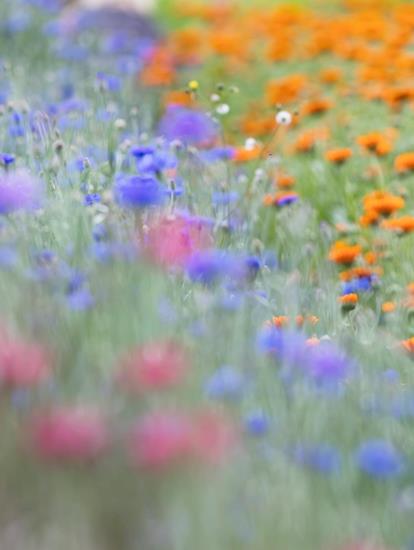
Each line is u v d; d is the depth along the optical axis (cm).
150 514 361
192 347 479
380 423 481
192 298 550
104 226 601
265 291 673
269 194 874
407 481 446
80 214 618
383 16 1748
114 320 460
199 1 2000
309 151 1004
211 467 354
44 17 1623
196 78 1463
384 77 1233
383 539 409
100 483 358
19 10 1611
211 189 821
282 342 503
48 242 605
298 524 380
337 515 399
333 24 1560
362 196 961
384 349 584
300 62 1479
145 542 360
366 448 429
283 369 481
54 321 458
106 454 353
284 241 821
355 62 1430
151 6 1925
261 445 428
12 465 366
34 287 491
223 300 532
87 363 432
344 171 985
